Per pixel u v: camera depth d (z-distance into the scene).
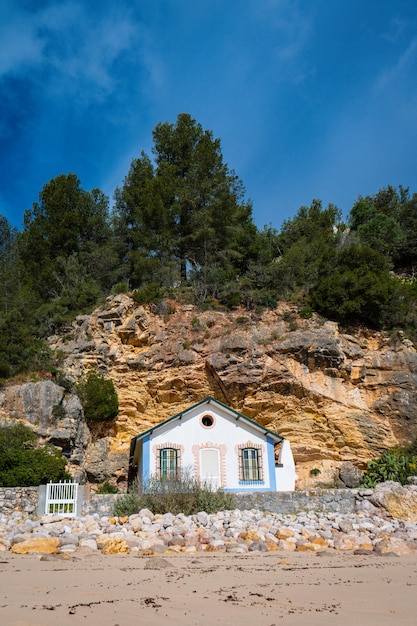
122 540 15.39
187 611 8.23
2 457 26.42
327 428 37.00
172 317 43.06
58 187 54.56
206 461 30.14
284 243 63.72
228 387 38.97
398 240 66.62
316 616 8.05
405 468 31.91
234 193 58.84
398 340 40.53
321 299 43.47
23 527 18.16
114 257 50.91
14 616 7.43
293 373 38.50
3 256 70.06
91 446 36.12
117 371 40.16
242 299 44.59
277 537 18.05
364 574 12.12
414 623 7.68
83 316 42.38
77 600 8.76
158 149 59.59
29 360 38.12
